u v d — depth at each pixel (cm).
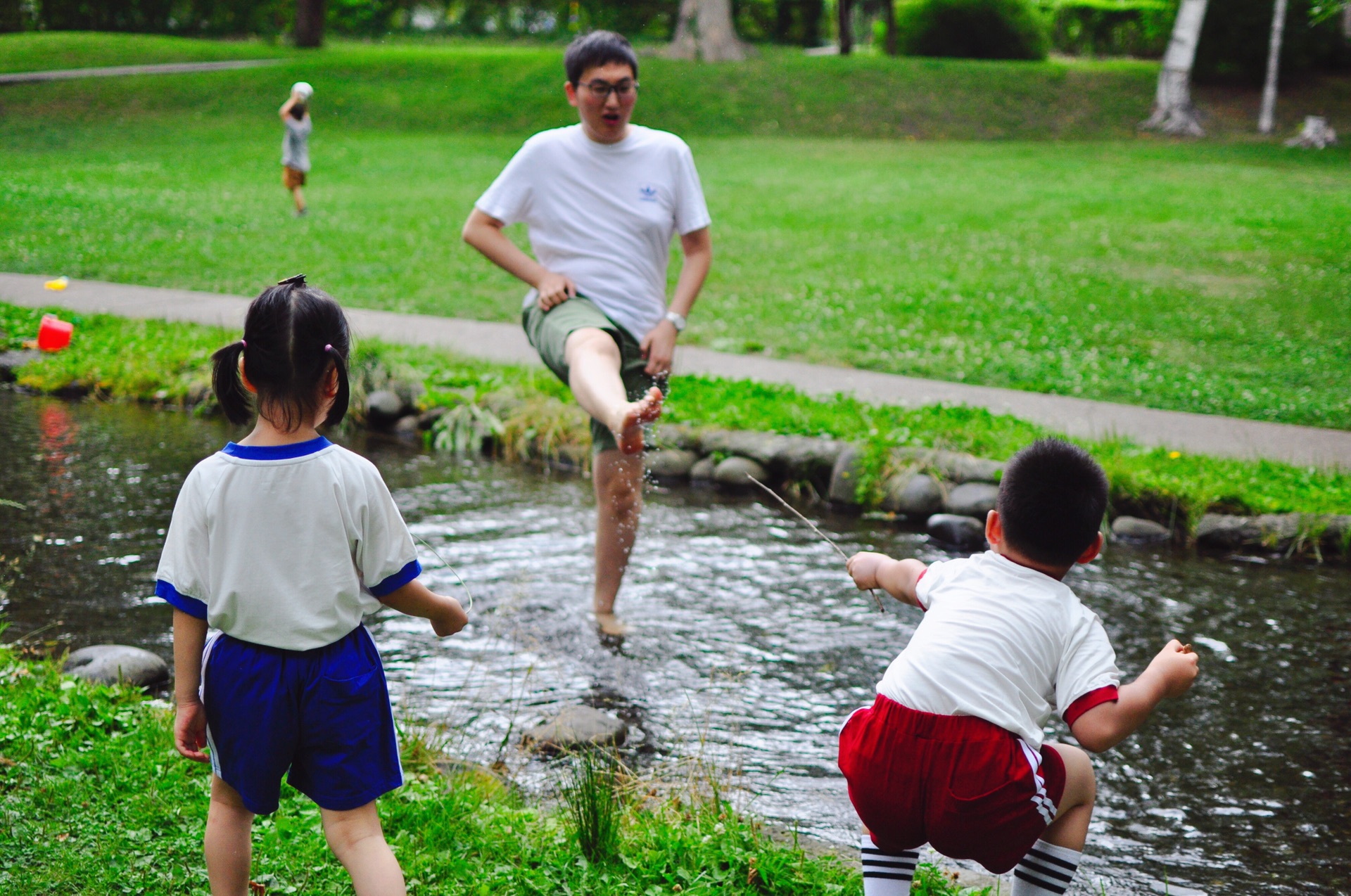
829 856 330
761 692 472
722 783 392
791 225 1692
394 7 4541
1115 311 1198
